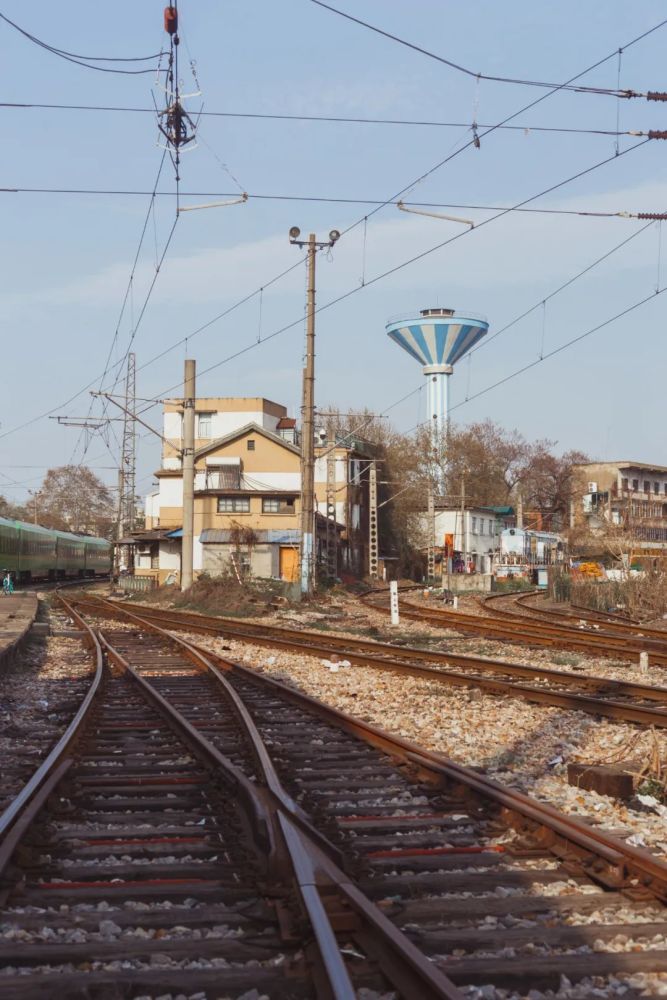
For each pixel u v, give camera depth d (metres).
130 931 4.84
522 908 5.06
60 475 130.50
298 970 4.27
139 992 4.15
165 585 52.56
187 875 5.74
